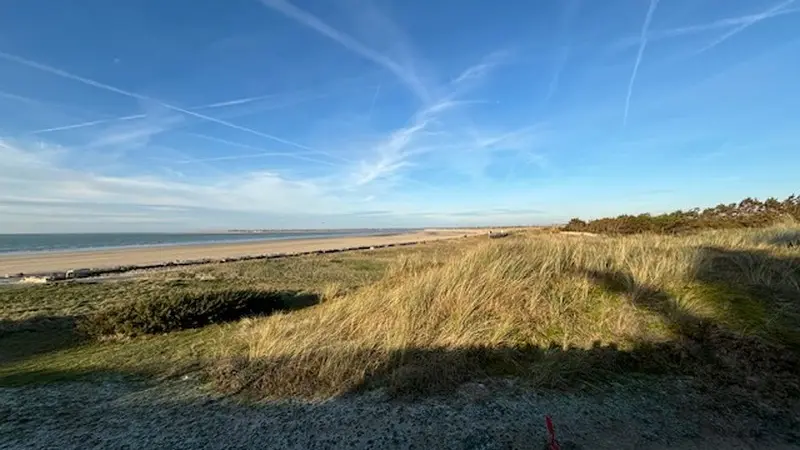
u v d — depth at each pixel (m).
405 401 3.56
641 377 3.76
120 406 3.80
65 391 4.27
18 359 6.00
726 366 3.72
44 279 17.80
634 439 2.84
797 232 8.35
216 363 4.87
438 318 5.07
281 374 4.20
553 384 3.68
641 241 8.19
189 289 13.52
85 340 6.99
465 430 3.05
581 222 25.66
